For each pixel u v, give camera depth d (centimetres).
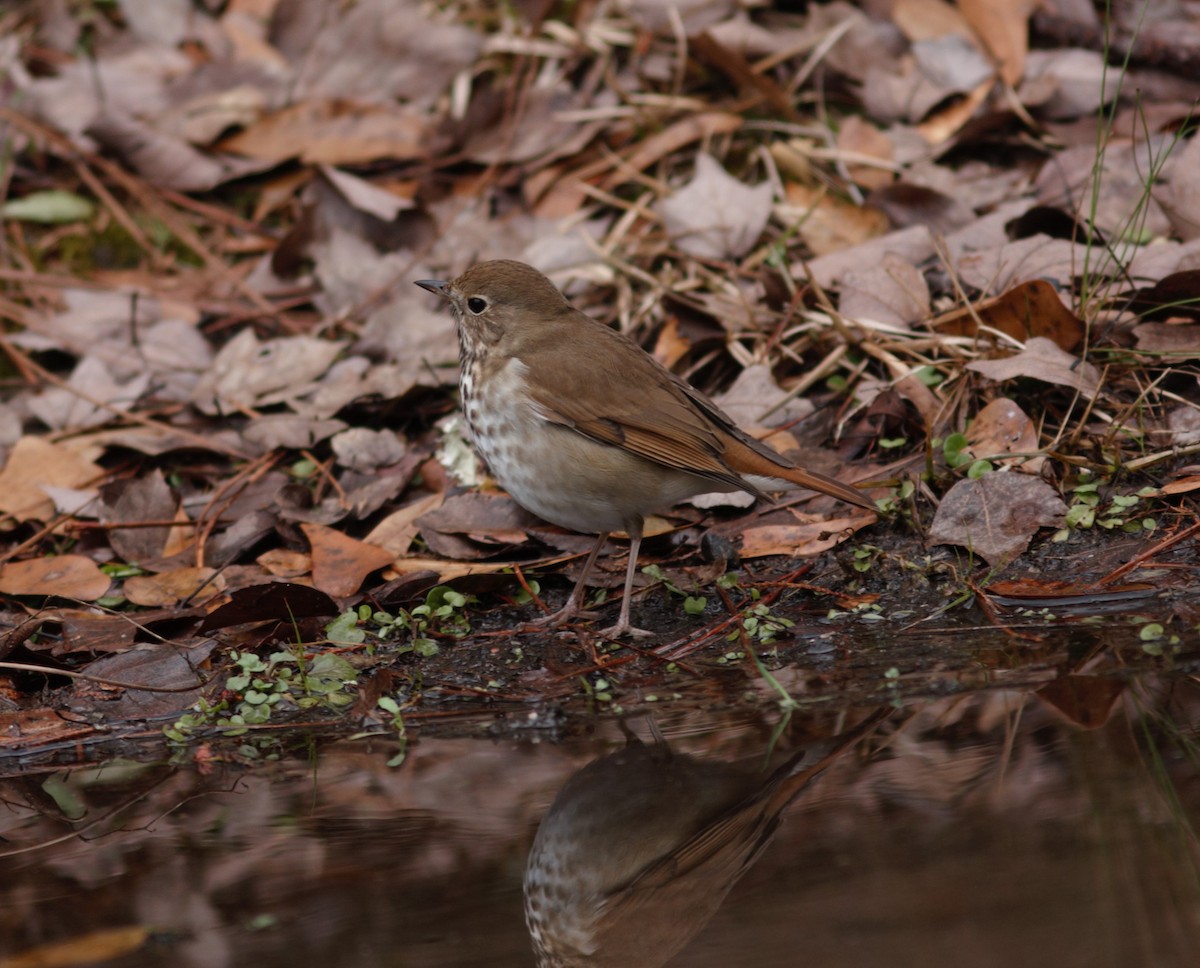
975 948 521
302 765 771
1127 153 1261
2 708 875
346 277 1373
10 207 1496
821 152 1395
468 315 955
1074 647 812
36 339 1331
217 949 569
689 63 1521
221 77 1568
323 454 1195
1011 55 1416
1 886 645
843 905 564
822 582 955
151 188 1523
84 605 1005
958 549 955
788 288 1214
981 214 1304
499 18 1611
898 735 727
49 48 1664
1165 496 964
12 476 1152
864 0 1526
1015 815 627
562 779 721
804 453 1095
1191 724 703
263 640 938
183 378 1295
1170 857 577
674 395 932
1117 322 1091
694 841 647
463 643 930
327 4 1597
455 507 1066
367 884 622
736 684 820
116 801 742
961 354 1109
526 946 554
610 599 979
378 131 1514
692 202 1341
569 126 1485
